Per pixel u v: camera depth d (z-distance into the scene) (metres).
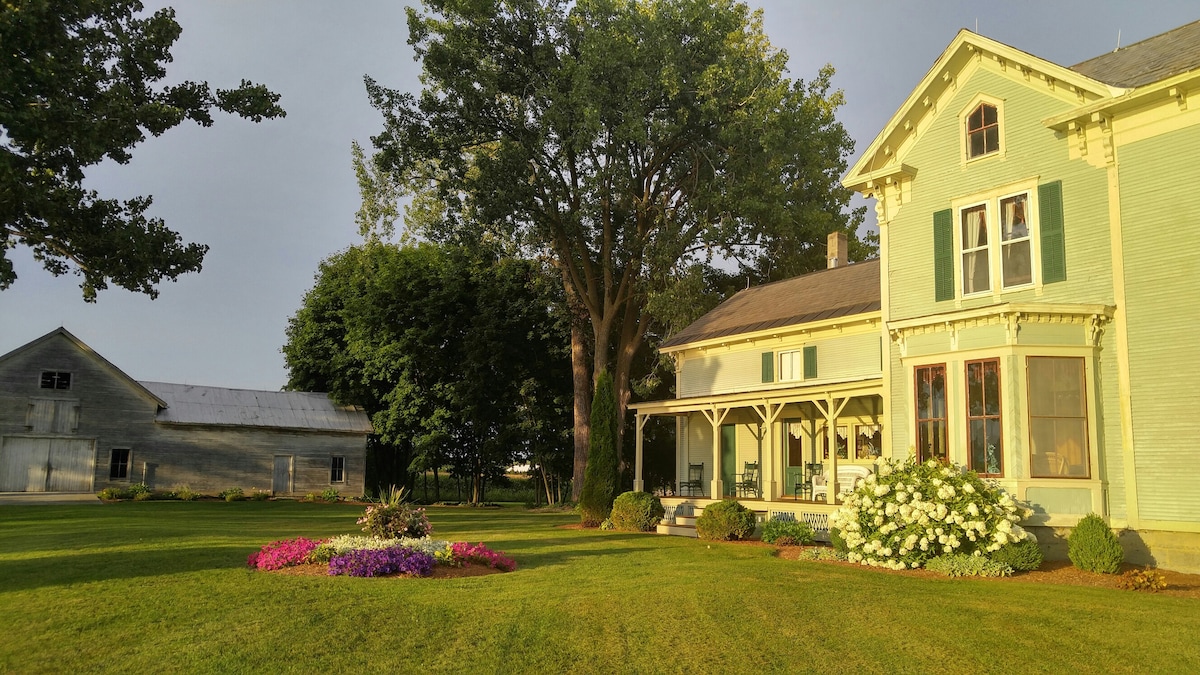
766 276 40.56
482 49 32.00
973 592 11.27
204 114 20.86
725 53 31.75
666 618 9.70
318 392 45.59
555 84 30.77
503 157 30.14
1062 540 14.36
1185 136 14.16
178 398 39.25
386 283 40.66
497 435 40.06
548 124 30.42
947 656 8.46
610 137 31.56
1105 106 14.80
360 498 40.50
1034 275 16.02
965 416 15.54
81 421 35.59
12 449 34.31
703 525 19.64
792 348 24.09
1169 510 13.88
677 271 32.88
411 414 40.25
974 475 14.44
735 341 25.62
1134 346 14.55
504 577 12.41
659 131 30.00
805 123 36.66
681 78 31.00
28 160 18.80
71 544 15.00
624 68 30.05
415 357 40.41
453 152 32.38
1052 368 14.95
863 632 9.21
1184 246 14.04
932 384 16.39
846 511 15.08
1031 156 16.31
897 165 18.22
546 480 42.38
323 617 9.50
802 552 16.06
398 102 32.31
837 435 22.77
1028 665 8.22
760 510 21.36
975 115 17.41
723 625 9.45
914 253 18.19
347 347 43.69
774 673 8.04
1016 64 16.47
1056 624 9.45
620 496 23.20
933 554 13.95
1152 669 8.09
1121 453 14.59
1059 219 15.76
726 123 31.44
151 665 8.00
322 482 40.41
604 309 34.28
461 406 39.81
